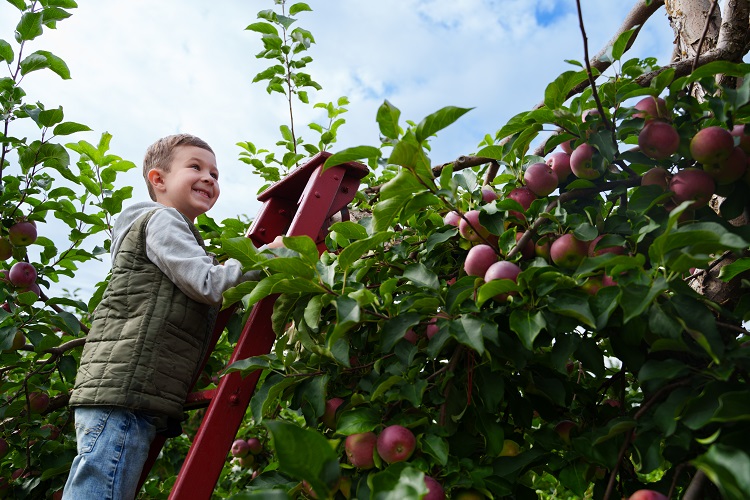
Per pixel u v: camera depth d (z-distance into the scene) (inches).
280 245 73.6
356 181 86.3
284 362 63.2
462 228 63.6
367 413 56.6
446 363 60.3
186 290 74.6
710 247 44.1
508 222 64.2
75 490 65.7
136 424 70.1
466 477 52.5
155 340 73.0
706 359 47.9
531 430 66.5
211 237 117.8
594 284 53.1
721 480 35.0
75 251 123.2
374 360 65.6
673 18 90.7
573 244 56.0
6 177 111.7
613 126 59.4
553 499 135.3
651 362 46.0
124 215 84.3
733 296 65.2
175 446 154.6
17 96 106.3
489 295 52.5
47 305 109.8
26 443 109.5
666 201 55.8
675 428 43.3
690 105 58.6
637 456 57.4
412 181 56.4
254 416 60.4
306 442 32.8
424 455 54.0
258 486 57.7
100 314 76.4
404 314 56.7
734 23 67.2
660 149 56.2
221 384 68.7
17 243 114.7
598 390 65.4
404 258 70.4
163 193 97.5
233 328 92.3
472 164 92.1
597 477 59.7
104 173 124.3
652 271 46.5
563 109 61.5
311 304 58.5
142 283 76.3
